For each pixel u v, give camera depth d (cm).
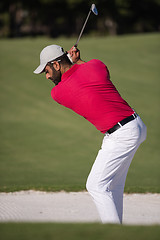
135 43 11881
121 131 1420
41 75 8950
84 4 19538
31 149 5297
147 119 6800
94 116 1445
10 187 2586
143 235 1047
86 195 2395
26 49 10694
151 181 3688
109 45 11588
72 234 1043
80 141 5728
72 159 4853
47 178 3812
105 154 1441
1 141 5603
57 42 11800
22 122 6556
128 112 1440
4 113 6969
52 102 7631
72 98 1452
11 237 1032
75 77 1446
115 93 1455
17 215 1858
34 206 2081
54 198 2300
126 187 2605
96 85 1434
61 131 6178
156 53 11050
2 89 8075
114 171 1448
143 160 4888
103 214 1410
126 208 2075
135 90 8288
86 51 10825
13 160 4738
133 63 10125
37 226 1145
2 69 9031
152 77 9219
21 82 8469
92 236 1027
